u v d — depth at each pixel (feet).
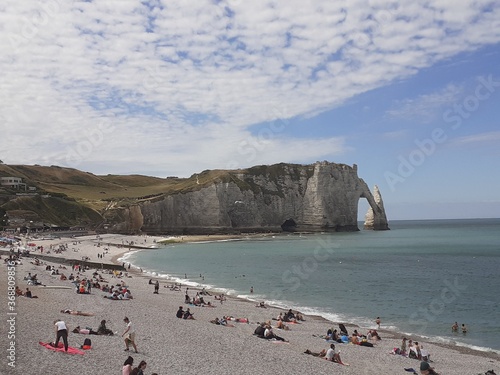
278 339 89.86
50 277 155.02
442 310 138.72
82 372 52.70
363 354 85.15
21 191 521.65
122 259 296.51
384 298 158.92
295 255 333.01
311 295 165.17
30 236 383.24
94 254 306.76
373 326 118.32
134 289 159.63
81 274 181.88
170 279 203.31
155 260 295.69
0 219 433.07
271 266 262.88
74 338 69.67
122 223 559.79
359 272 237.86
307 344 89.20
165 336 80.64
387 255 342.85
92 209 564.71
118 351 65.10
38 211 491.72
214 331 91.30
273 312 130.72
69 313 92.38
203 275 221.87
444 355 90.63
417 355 85.40
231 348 76.13
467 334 110.42
